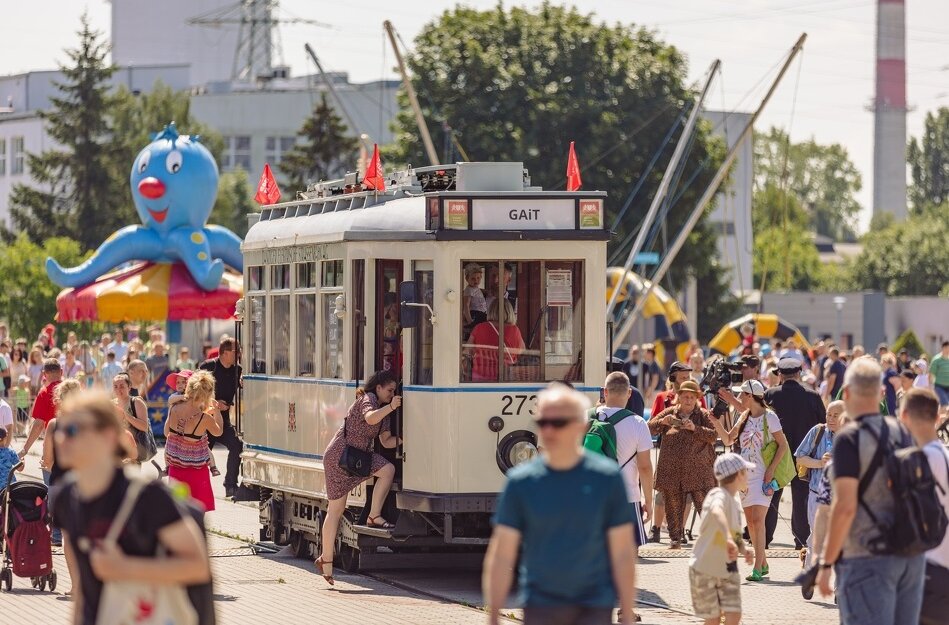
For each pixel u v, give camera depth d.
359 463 31.64
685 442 37.09
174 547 14.20
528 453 31.39
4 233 153.75
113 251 80.00
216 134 193.12
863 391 18.77
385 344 33.06
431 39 119.88
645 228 68.12
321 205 37.22
